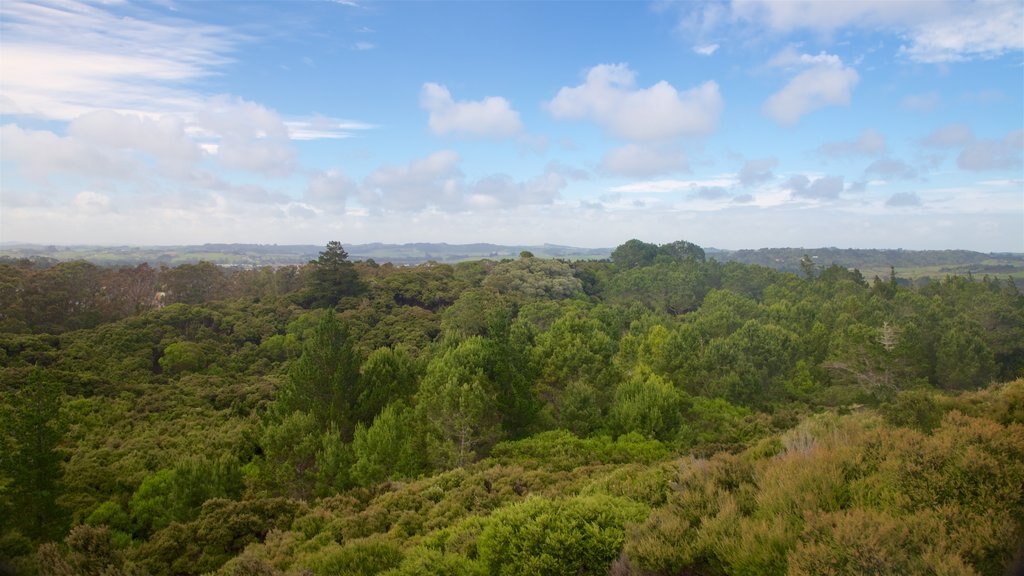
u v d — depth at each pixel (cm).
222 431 3512
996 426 827
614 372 3634
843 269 10862
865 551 574
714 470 977
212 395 4319
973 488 696
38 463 2027
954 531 632
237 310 6656
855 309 6638
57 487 2106
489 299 7494
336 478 2298
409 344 5647
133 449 3088
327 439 2419
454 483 1898
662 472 1231
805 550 602
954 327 5188
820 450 871
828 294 8988
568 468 2225
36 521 1983
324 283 7388
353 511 1764
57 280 6159
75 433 3253
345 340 3284
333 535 1482
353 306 7138
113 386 4197
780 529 689
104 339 5238
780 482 812
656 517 859
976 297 7050
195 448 3112
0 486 2103
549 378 3691
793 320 6425
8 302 5491
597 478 1695
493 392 2967
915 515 660
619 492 1180
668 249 14075
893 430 933
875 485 752
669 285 9938
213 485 2195
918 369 4872
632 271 10862
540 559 862
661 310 9056
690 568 756
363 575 1030
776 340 4947
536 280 9238
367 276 9000
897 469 763
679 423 3106
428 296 7744
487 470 2033
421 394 2908
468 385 2645
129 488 2559
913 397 1202
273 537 1540
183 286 7550
